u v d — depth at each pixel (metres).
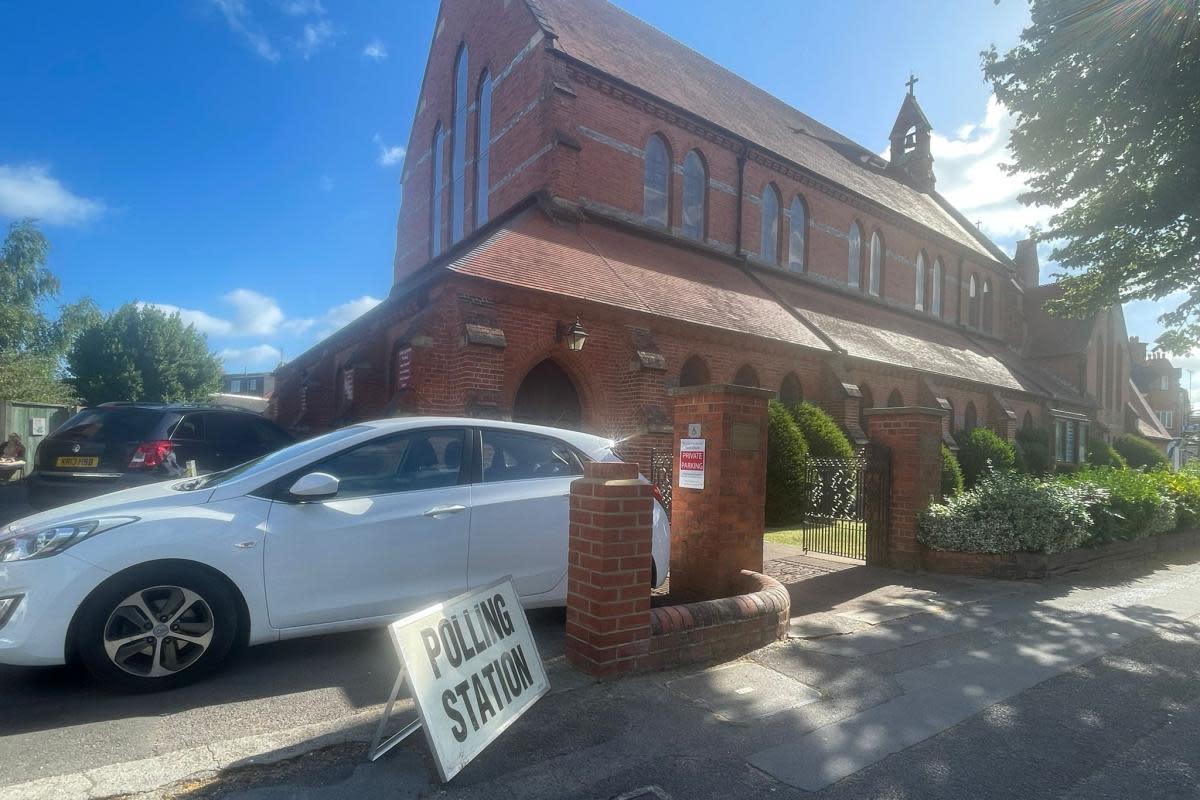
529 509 4.91
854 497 9.31
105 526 3.79
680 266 17.25
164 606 3.86
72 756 3.08
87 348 30.94
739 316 16.19
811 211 23.08
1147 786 3.15
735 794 2.95
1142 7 10.30
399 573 4.41
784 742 3.46
